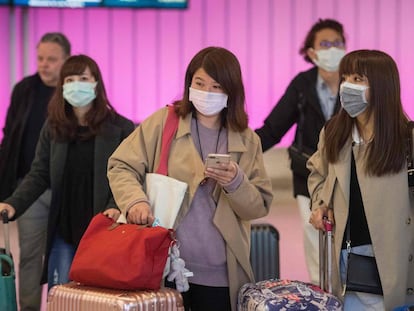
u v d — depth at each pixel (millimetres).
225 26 11102
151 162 4398
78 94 5059
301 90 6039
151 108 11055
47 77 6230
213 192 4281
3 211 4824
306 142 6016
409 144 4270
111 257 3945
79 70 5109
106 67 10914
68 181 5188
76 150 5172
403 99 11133
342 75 4359
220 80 4203
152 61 11008
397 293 4262
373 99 4238
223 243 4293
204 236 4266
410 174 4281
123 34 10922
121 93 10984
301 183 6016
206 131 4375
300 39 11211
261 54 11195
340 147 4371
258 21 11156
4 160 6156
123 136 5199
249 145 4395
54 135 5180
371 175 4273
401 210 4266
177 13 11000
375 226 4266
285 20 11180
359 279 4312
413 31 11117
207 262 4281
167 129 4371
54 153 5199
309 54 6168
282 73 11250
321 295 4121
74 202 5168
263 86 11234
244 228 4391
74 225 5168
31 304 5918
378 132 4234
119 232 4062
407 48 11125
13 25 10695
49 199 5836
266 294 4105
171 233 3928
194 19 11047
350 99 4270
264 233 6168
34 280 5910
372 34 11117
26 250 5883
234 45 11156
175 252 4086
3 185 6148
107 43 10883
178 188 4195
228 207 4285
